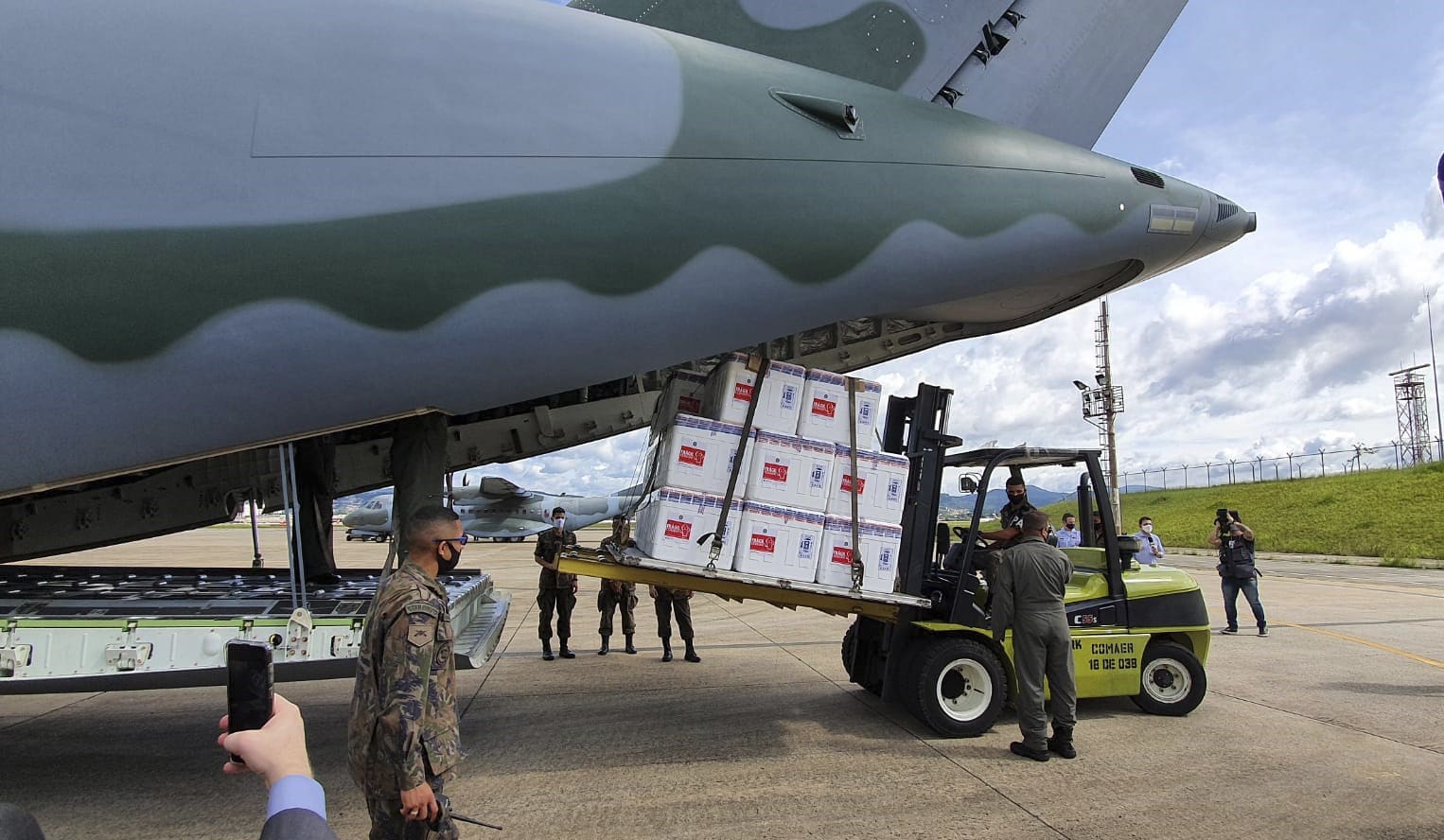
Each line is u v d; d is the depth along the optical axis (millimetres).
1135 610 5629
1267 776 4398
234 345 3768
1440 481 28734
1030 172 5246
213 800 4117
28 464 3717
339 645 4008
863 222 4766
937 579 5586
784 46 5547
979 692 5230
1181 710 5633
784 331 4941
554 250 4148
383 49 4082
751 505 4855
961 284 5160
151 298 3637
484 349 4176
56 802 4090
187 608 4352
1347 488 32219
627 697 6328
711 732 5301
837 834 3629
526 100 4211
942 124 5223
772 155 4633
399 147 3941
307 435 4176
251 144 3760
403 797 2160
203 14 3895
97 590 5578
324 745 5059
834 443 5121
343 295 3861
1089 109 6086
